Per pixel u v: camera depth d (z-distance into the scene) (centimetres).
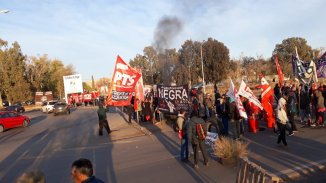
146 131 1895
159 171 1050
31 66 8781
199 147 1078
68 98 5731
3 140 2114
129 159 1250
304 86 1950
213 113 1811
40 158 1404
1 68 7269
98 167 1157
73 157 1369
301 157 1106
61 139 1927
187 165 1098
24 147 1733
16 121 2742
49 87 9469
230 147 1064
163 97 1947
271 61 7481
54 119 3434
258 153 1188
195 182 918
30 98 7562
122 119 2730
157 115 2323
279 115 1279
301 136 1439
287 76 6356
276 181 506
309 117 1683
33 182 357
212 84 7044
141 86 2334
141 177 999
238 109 1368
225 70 6875
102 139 1792
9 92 7262
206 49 6888
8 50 7362
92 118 3130
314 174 950
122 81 1920
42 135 2186
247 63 7325
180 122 1176
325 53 2034
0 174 1168
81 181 412
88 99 5991
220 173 984
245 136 1530
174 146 1442
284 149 1227
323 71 2038
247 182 565
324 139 1350
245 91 1590
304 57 7469
